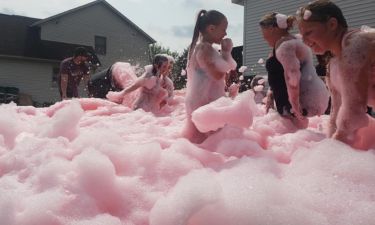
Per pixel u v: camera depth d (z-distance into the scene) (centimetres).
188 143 259
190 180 166
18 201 174
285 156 267
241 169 195
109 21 3164
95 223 166
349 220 148
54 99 2883
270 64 376
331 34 263
